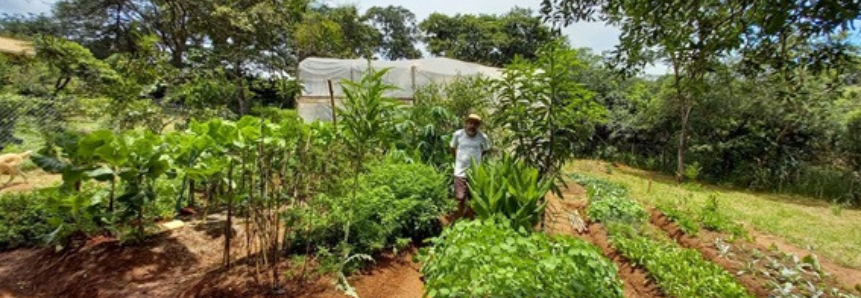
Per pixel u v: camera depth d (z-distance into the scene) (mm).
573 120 4949
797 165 11336
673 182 12047
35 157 3682
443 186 5355
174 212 4988
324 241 3982
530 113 5086
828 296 3848
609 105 16422
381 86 3777
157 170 3939
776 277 4242
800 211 8438
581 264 2963
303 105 11570
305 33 18938
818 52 2691
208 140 4426
